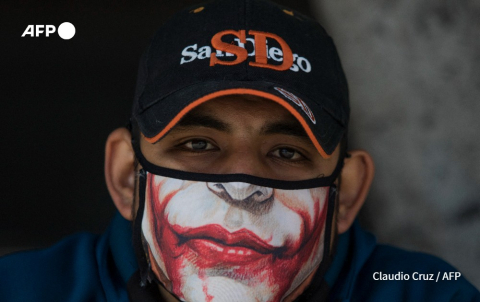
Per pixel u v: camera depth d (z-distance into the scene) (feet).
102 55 26.30
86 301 9.08
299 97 8.14
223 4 8.67
